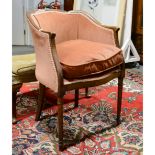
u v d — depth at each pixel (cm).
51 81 147
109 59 159
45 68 152
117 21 301
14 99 177
